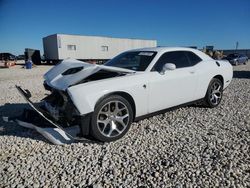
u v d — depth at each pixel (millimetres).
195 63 5012
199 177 2760
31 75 16609
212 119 4719
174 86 4445
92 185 2672
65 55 28797
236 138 3799
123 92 3779
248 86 8805
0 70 22438
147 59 4438
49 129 3619
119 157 3266
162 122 4559
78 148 3545
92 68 3752
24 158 3295
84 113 3406
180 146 3549
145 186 2635
